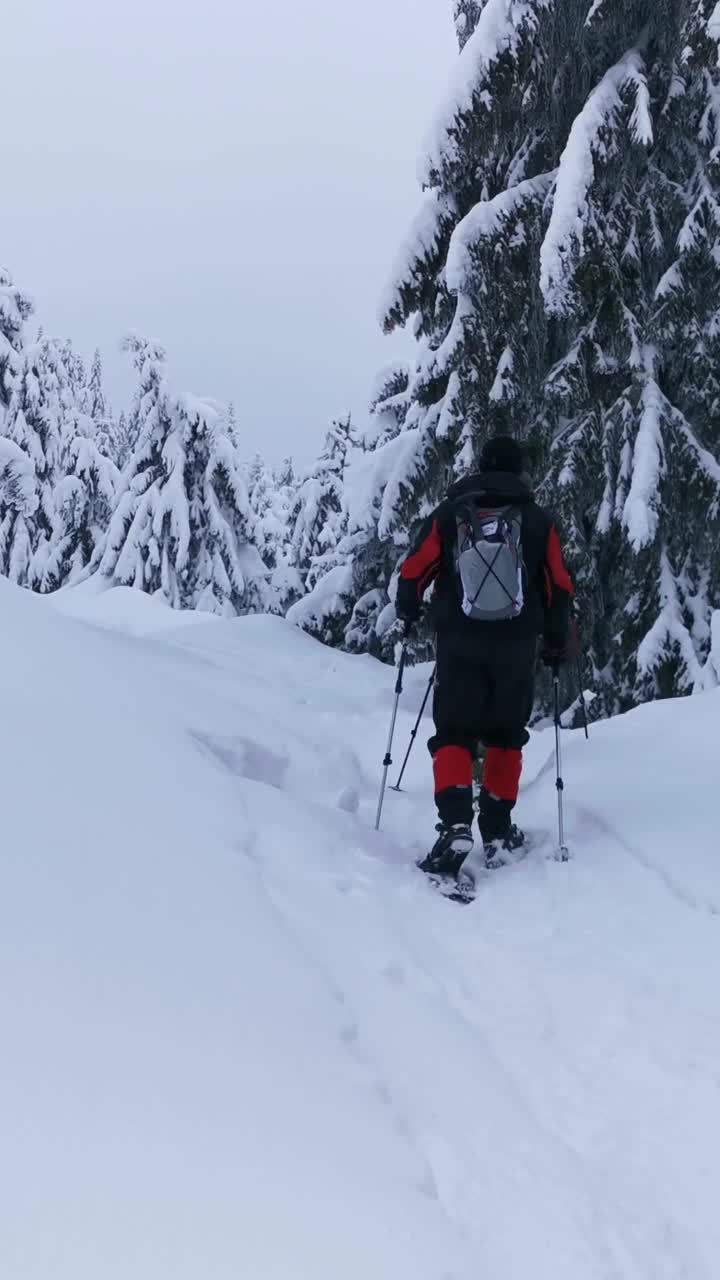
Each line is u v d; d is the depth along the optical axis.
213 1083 1.88
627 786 4.82
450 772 4.01
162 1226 1.49
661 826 4.22
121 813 2.93
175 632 11.92
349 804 4.86
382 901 3.41
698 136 9.89
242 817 3.53
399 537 13.09
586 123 9.38
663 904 3.54
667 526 9.97
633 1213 1.96
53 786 2.86
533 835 4.51
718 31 9.45
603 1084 2.44
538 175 10.46
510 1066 2.48
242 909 2.70
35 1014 1.87
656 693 9.98
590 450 10.05
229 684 7.15
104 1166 1.57
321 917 2.99
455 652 4.12
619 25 9.55
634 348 9.85
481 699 4.12
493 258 10.12
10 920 2.12
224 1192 1.60
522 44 9.73
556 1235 1.83
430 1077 2.27
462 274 10.17
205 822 3.27
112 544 24.17
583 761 5.32
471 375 10.52
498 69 9.82
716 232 9.54
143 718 4.02
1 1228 1.39
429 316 11.34
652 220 9.76
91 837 2.67
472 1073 2.34
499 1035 2.63
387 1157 1.90
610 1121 2.29
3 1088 1.66
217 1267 1.45
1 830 2.47
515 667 4.10
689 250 9.52
